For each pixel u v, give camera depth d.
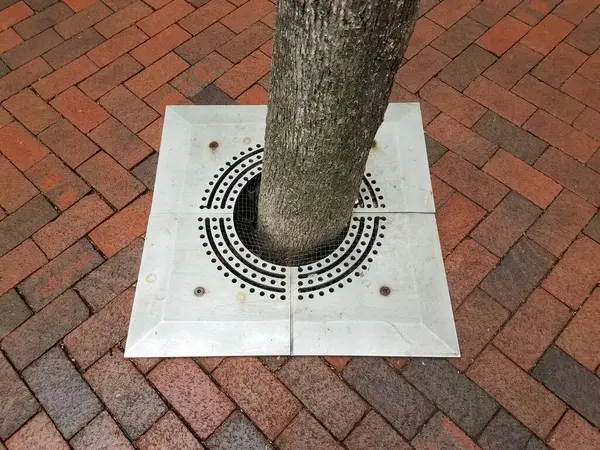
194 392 1.82
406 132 2.45
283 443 1.74
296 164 1.65
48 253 2.10
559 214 2.24
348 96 1.36
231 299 1.97
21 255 2.09
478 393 1.83
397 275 2.04
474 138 2.46
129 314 1.97
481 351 1.91
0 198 2.24
